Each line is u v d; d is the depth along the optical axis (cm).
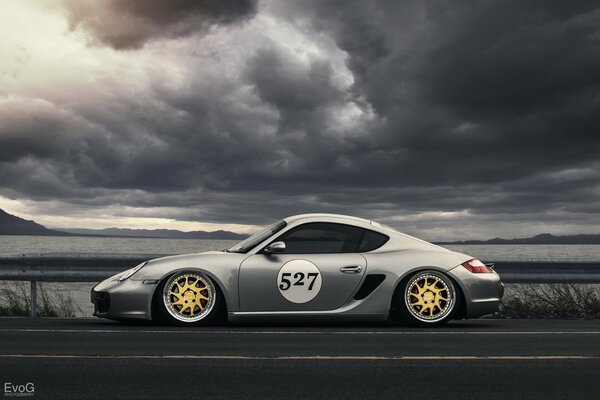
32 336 752
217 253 866
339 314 842
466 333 797
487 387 502
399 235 885
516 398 469
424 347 685
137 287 836
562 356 635
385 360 608
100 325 860
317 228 874
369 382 516
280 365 581
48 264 1084
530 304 1112
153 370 556
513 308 1104
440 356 630
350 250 870
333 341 721
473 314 860
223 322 884
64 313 1103
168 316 838
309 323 883
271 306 838
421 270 856
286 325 865
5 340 721
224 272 839
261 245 859
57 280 1084
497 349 676
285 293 839
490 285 868
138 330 804
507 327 875
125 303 834
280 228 875
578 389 497
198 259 852
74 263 1088
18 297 1127
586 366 586
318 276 843
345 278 845
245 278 838
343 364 588
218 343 702
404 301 848
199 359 606
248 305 836
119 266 1098
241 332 789
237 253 862
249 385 502
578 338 762
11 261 1070
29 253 1080
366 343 709
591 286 1158
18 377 527
